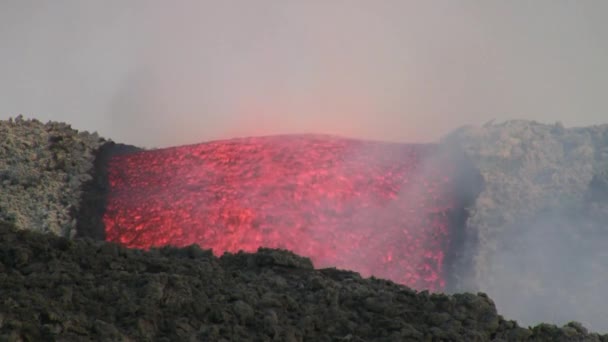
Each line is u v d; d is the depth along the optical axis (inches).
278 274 1600.6
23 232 1470.2
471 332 1378.0
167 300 1311.5
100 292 1301.7
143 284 1349.7
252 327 1322.6
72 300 1267.2
